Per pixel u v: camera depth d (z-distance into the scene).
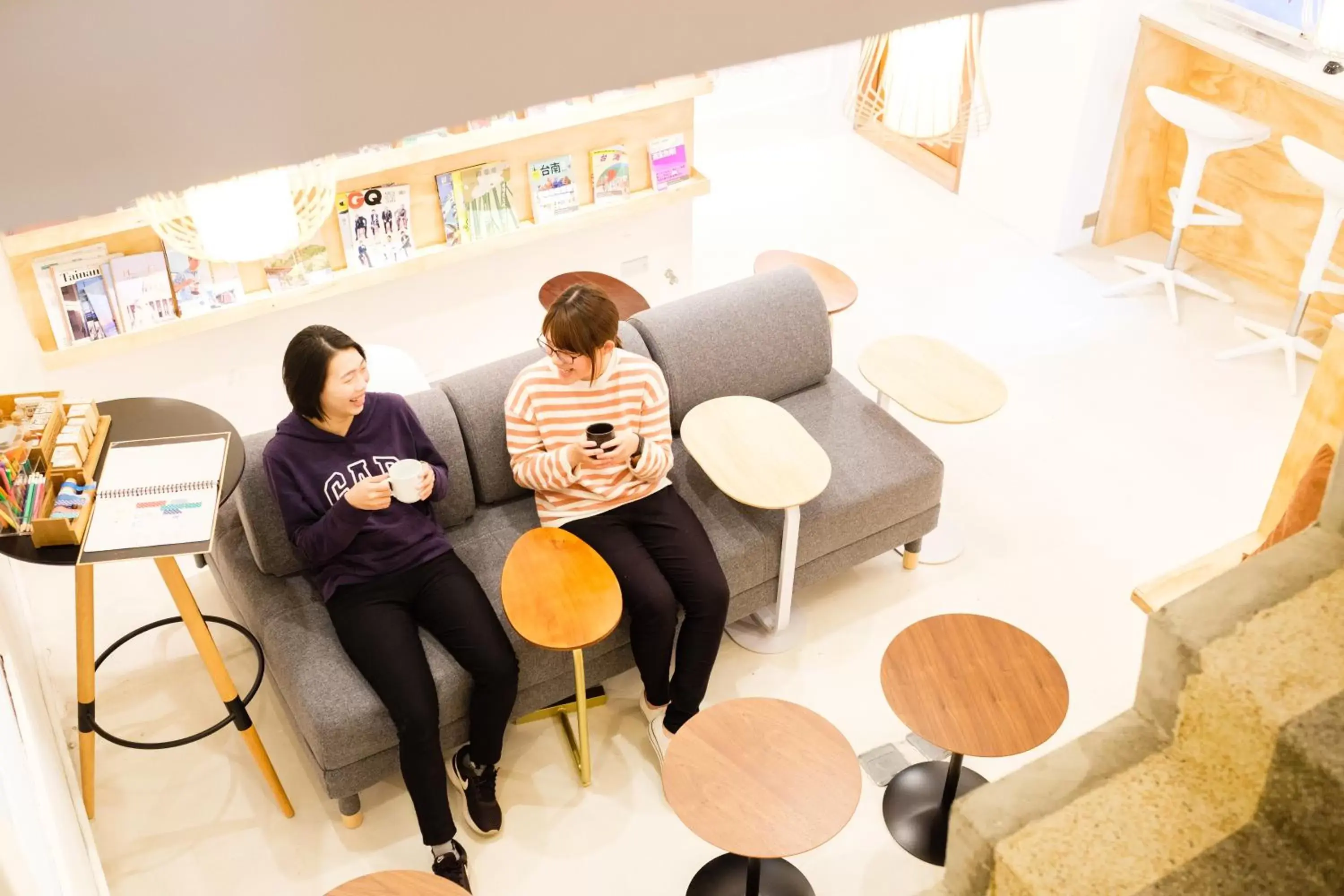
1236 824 1.49
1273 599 1.57
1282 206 4.83
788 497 3.11
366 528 2.88
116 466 2.68
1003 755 2.57
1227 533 3.88
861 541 3.52
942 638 2.82
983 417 3.40
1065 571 3.77
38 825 2.19
